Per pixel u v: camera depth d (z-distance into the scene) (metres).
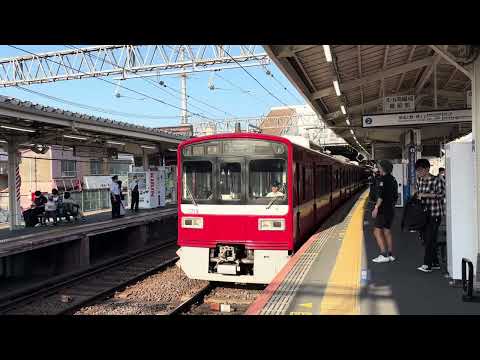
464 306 5.22
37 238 12.15
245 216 8.92
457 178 6.11
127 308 8.48
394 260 7.85
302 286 6.29
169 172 26.27
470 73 6.34
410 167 17.12
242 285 10.13
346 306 5.36
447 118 12.07
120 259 13.59
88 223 16.30
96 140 19.52
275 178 8.91
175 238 18.00
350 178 24.78
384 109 14.03
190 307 8.54
